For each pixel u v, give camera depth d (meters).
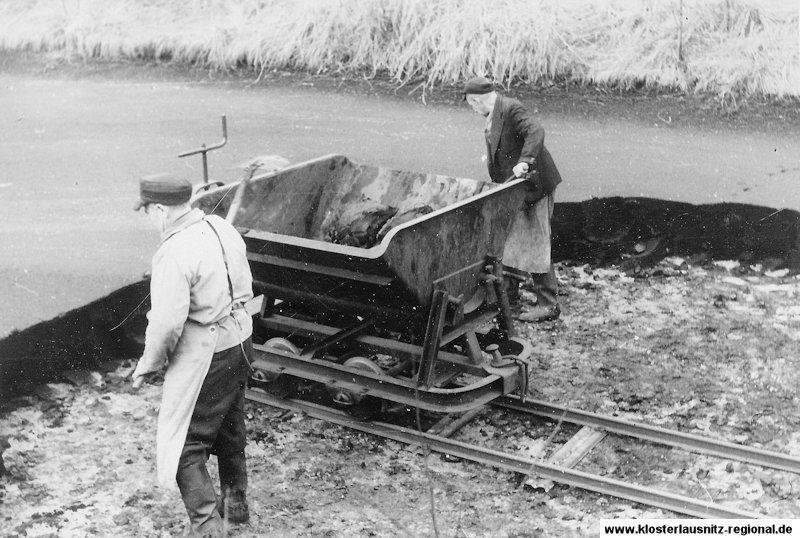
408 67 11.57
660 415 6.57
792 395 6.77
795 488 5.68
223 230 5.06
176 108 11.32
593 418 6.39
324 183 7.30
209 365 4.89
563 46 11.19
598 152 9.79
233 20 12.76
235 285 5.01
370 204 7.09
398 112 10.85
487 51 11.23
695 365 7.25
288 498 5.70
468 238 6.25
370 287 5.94
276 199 6.91
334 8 12.11
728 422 6.44
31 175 10.06
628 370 7.20
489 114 7.55
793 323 7.87
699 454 6.08
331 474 5.96
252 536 5.32
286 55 12.08
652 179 9.30
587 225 9.20
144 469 5.98
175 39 12.56
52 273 8.09
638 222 9.13
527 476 5.86
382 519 5.49
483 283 6.61
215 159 10.07
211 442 5.06
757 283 8.67
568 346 7.62
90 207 9.44
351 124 10.60
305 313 7.07
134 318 7.64
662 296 8.49
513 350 6.80
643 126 10.20
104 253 8.55
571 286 8.77
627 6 11.52
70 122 11.18
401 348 6.48
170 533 5.35
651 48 11.05
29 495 5.68
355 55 11.88
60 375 7.04
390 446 6.28
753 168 9.37
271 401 6.71
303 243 5.93
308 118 10.83
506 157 7.57
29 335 7.05
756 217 8.84
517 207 6.69
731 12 11.12
